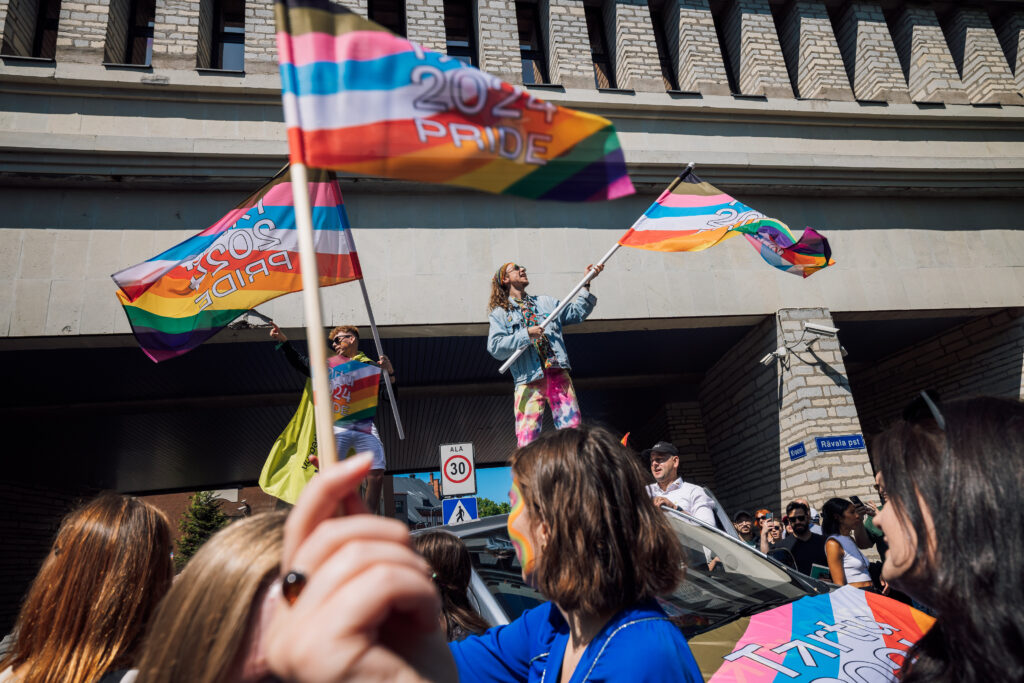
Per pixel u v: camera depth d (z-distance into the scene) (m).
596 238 8.96
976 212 10.16
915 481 0.92
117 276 3.31
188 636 0.76
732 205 4.86
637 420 15.89
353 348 4.84
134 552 1.52
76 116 7.93
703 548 2.94
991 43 11.33
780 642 2.12
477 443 18.27
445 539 2.45
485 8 9.58
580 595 1.31
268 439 15.48
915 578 0.91
